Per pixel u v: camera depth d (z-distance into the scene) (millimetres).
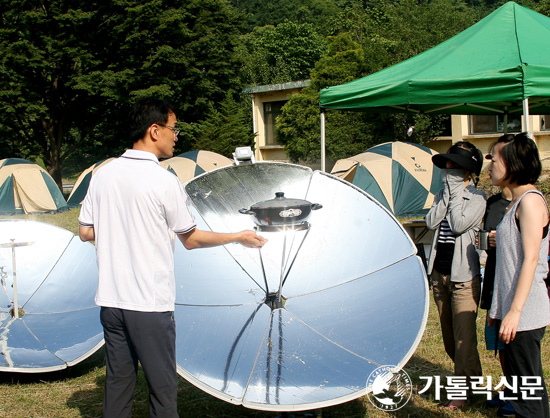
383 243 3494
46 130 21547
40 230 4969
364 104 5391
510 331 2428
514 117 14266
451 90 4582
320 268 3621
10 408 3600
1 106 19266
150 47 20344
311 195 3852
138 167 2482
